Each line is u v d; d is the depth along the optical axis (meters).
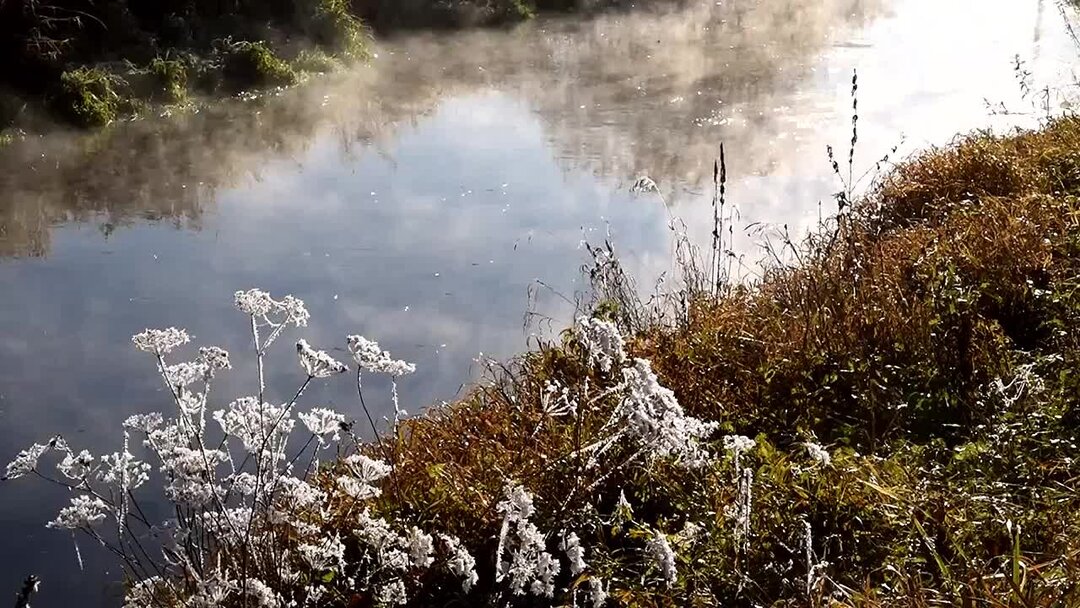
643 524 3.41
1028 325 4.73
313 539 3.39
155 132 13.20
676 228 8.82
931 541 3.12
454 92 15.88
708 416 4.33
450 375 6.27
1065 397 3.82
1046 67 14.83
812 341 4.70
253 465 5.00
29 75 13.32
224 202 10.36
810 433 3.88
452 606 3.35
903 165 8.70
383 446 4.35
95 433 5.65
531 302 7.40
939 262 5.26
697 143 12.16
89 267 8.46
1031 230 5.49
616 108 14.27
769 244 7.96
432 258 8.42
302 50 16.67
